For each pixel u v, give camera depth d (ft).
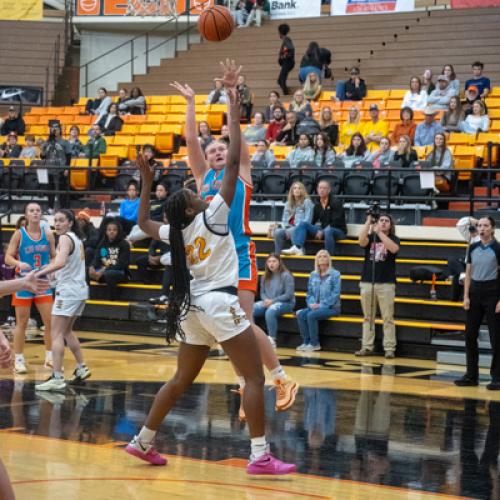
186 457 23.71
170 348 48.93
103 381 37.09
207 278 21.31
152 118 82.84
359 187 61.05
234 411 30.55
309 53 83.30
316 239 58.49
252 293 24.13
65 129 85.87
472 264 39.14
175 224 21.15
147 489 20.30
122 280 58.03
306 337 50.75
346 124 72.33
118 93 94.68
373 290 48.14
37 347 48.08
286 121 73.51
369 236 48.49
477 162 62.39
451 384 39.32
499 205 60.80
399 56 86.63
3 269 57.36
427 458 24.40
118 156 73.36
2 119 86.58
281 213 63.46
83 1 99.71
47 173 68.23
